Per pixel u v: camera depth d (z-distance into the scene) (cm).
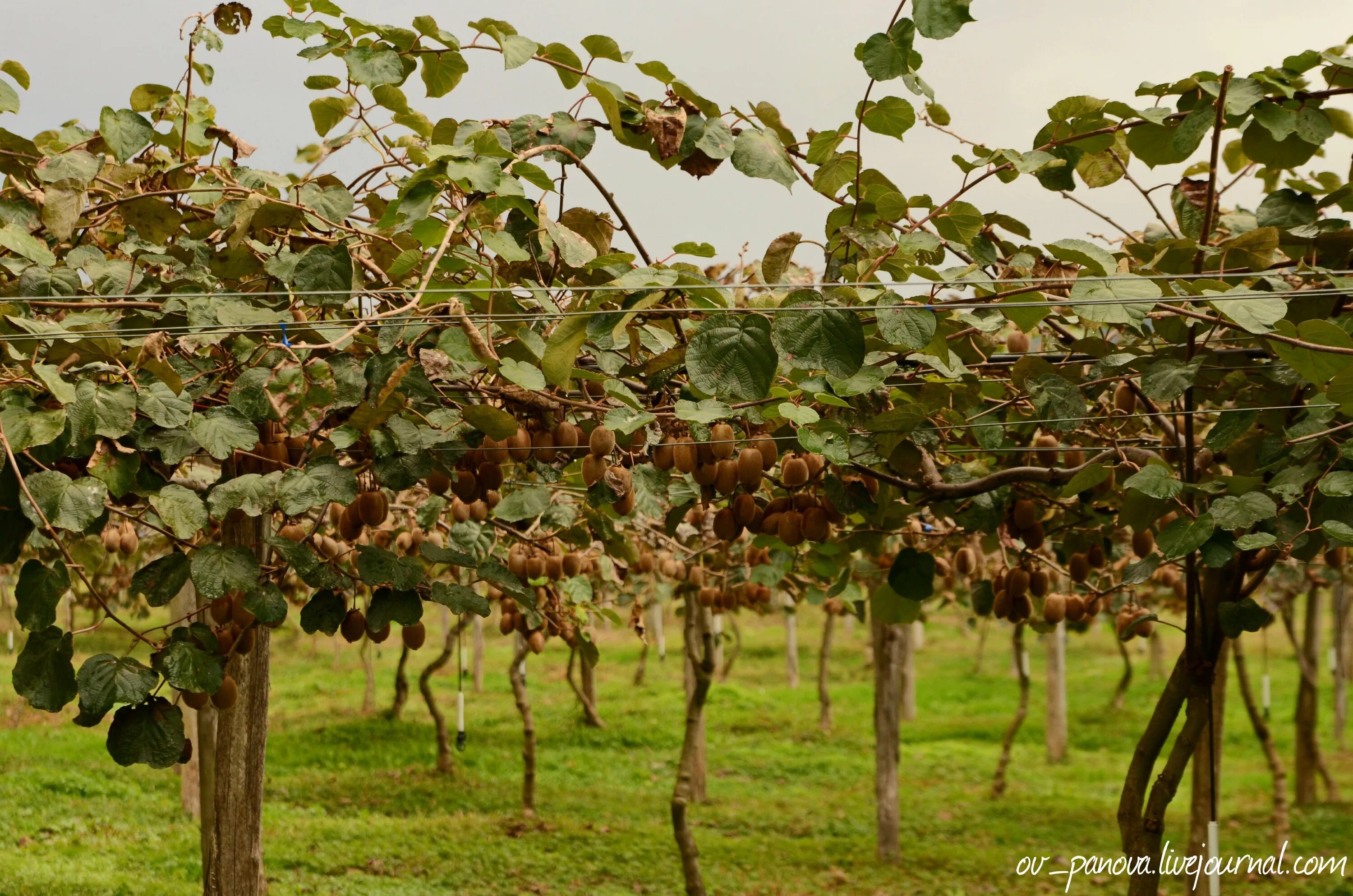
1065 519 498
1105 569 575
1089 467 367
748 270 522
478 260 318
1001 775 1291
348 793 1156
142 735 300
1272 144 361
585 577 666
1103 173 400
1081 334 431
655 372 336
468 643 2452
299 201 356
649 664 2269
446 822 1048
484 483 345
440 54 360
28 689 291
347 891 825
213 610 355
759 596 645
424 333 307
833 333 267
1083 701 1998
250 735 424
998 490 442
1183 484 337
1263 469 371
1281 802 1052
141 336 312
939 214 343
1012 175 360
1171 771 407
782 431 343
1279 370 373
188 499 309
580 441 346
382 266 363
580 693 1591
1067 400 360
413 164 397
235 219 362
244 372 321
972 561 505
